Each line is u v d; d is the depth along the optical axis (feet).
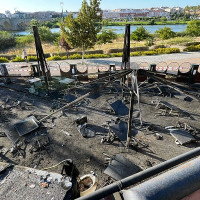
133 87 20.18
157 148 25.63
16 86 47.85
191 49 91.04
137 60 74.59
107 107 37.29
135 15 565.94
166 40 130.52
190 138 26.61
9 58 88.28
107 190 3.00
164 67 62.13
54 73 59.77
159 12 575.38
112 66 47.85
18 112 35.55
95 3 61.21
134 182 3.19
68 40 68.08
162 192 2.69
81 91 44.60
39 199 9.10
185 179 2.89
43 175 10.50
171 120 32.32
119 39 151.74
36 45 39.04
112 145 26.25
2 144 26.63
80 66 67.05
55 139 27.63
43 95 42.70
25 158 24.09
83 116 31.22
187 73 46.52
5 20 281.95
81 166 22.81
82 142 27.02
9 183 10.03
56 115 34.17
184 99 39.68
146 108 36.55
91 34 65.72
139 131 29.27
